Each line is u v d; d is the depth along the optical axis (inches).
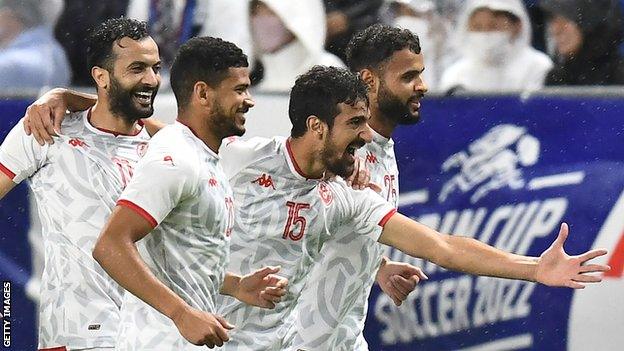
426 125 815.7
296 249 617.0
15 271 823.7
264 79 942.4
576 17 928.3
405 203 820.6
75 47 946.7
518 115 812.0
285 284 574.6
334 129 589.3
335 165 598.9
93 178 659.4
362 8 944.9
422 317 820.0
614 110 806.5
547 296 815.7
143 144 677.9
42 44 943.7
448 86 943.7
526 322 818.8
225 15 947.3
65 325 650.8
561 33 934.4
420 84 658.8
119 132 669.9
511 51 938.7
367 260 661.3
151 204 524.1
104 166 661.9
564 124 810.2
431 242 625.3
